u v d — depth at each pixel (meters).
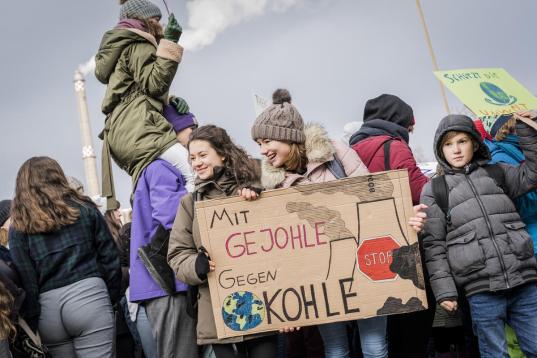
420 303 3.68
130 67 4.72
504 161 4.60
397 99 5.13
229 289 3.72
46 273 4.21
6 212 5.05
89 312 4.23
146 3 4.97
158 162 4.55
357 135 5.03
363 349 4.04
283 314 3.71
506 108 3.93
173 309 4.29
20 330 4.14
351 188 3.74
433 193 4.09
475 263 3.89
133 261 4.42
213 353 4.26
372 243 3.72
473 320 4.01
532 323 3.93
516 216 3.99
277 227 3.74
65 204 4.27
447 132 4.09
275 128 4.05
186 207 3.93
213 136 3.96
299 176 4.07
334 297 3.71
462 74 4.04
